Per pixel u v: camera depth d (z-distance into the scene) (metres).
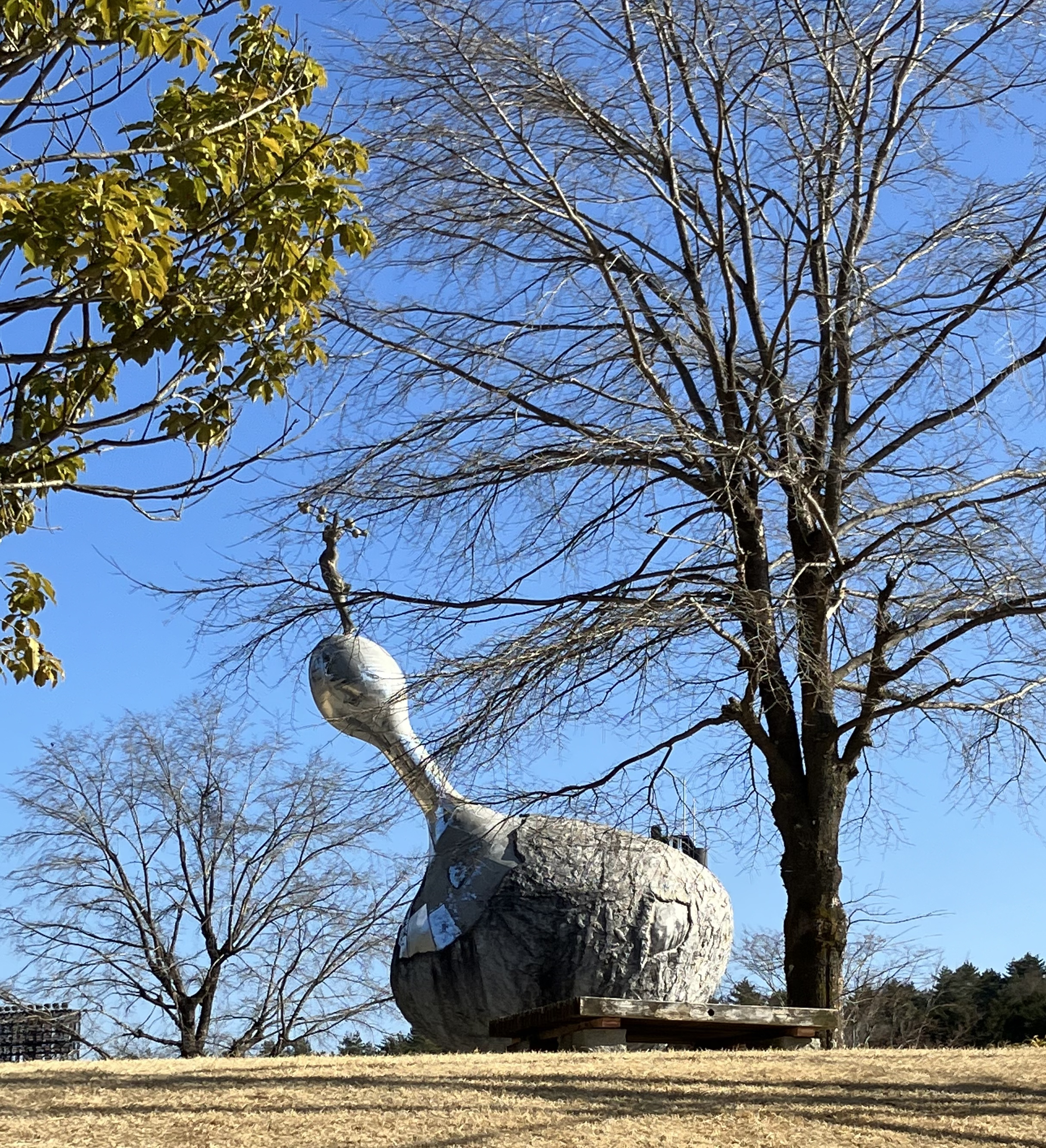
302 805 30.03
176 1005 28.88
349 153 9.31
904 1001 32.56
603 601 14.91
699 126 16.62
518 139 16.20
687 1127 7.70
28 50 8.05
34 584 9.20
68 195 7.82
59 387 8.84
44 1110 8.29
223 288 8.79
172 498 8.70
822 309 16.14
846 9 16.59
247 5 9.06
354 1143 7.31
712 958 14.34
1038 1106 8.38
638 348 15.59
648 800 15.48
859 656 16.42
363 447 16.17
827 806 15.68
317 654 15.48
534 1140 7.37
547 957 13.53
